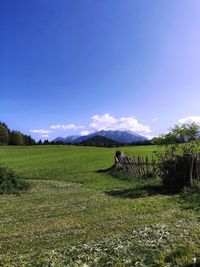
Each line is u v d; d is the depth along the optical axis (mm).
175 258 8367
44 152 80500
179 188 21031
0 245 11406
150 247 9539
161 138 24281
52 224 14156
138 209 15898
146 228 11961
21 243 11508
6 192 24312
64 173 38250
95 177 33250
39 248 10727
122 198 19969
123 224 13133
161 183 23625
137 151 58594
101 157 56031
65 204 19156
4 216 16500
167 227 11875
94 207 17500
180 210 15008
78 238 11586
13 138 155375
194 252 8742
